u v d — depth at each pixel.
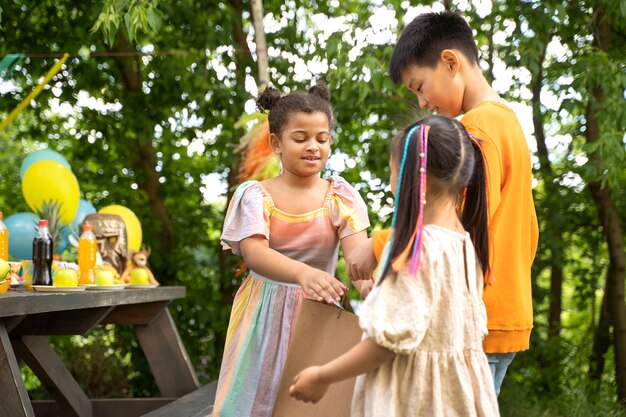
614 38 5.45
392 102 5.27
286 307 2.23
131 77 6.04
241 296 2.32
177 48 5.91
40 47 5.68
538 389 5.45
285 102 2.26
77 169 6.36
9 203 6.78
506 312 1.97
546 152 5.65
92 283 3.37
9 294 2.66
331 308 1.95
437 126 1.68
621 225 5.84
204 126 6.10
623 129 4.61
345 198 2.29
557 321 6.00
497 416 1.68
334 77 5.18
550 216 5.45
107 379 5.58
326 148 2.26
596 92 4.90
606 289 5.84
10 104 5.87
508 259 1.98
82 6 5.66
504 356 2.02
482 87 2.15
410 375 1.62
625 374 5.42
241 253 2.27
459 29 2.16
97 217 3.79
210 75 5.77
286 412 1.96
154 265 6.02
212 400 3.58
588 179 4.52
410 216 1.61
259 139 2.81
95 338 5.87
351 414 1.70
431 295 1.59
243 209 2.22
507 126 2.00
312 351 1.96
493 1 5.01
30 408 2.41
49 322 3.23
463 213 1.84
